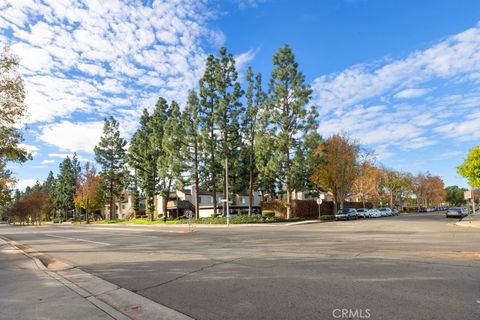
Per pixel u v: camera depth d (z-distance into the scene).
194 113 43.81
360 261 10.45
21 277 10.61
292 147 42.03
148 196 59.25
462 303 6.02
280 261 11.12
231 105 43.78
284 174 43.91
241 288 7.77
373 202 88.12
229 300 6.89
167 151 46.03
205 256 13.23
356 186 67.88
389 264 9.73
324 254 12.29
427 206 117.00
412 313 5.61
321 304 6.29
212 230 31.62
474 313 5.52
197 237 23.52
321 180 51.44
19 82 16.47
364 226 29.28
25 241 26.64
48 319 6.20
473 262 9.66
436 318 5.35
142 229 38.84
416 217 48.78
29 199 105.06
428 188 96.69
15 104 16.30
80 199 85.62
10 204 126.31
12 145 16.58
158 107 55.34
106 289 8.59
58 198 108.12
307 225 35.12
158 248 17.09
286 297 6.84
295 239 18.75
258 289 7.58
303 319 5.58
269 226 35.19
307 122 41.59
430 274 8.28
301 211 51.31
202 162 46.41
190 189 73.75
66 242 23.67
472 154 33.34
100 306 7.05
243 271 9.71
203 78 43.44
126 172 73.88
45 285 9.27
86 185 84.00
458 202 143.75
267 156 43.09
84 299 7.67
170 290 8.02
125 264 12.24
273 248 14.83
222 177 50.19
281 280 8.33
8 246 22.80
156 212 71.88
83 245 20.72
